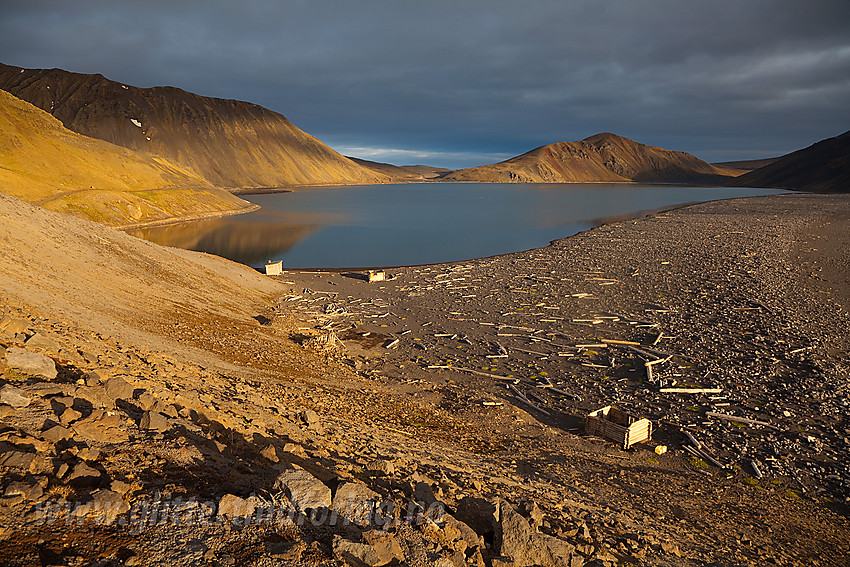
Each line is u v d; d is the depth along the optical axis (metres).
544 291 51.25
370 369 29.69
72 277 25.95
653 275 57.00
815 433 23.30
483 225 122.69
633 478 18.28
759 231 89.94
